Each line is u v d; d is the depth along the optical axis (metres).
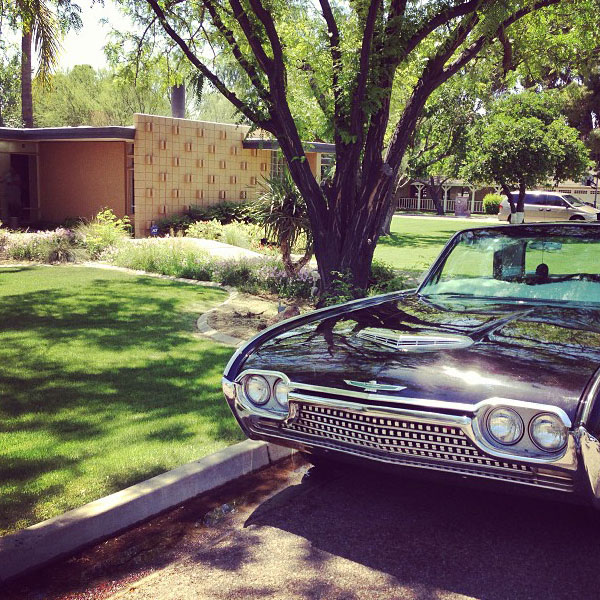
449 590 2.59
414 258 15.78
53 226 19.34
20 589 2.61
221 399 4.87
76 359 5.93
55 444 3.93
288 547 2.96
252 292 9.95
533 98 23.39
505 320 3.52
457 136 22.05
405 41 7.29
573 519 3.19
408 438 2.83
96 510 3.01
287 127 7.44
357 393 2.90
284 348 3.43
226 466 3.67
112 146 18.92
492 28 7.02
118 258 12.80
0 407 4.60
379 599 2.54
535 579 2.67
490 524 3.16
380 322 3.65
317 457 3.86
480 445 2.64
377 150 7.52
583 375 2.68
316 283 9.59
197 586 2.65
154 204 18.33
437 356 3.03
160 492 3.29
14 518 3.00
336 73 7.49
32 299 8.84
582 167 23.44
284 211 10.25
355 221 7.49
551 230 4.37
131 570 2.77
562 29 10.07
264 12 6.91
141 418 4.42
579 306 3.82
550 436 2.52
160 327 7.39
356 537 3.05
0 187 19.84
